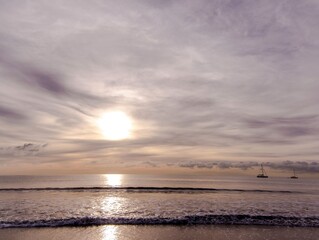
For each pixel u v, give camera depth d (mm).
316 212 24984
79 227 17516
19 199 32312
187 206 27609
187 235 16359
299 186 76125
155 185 66375
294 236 16547
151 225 18391
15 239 14906
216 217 20500
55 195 37531
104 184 69000
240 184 78812
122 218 19609
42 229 16906
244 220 19953
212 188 54750
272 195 42500
